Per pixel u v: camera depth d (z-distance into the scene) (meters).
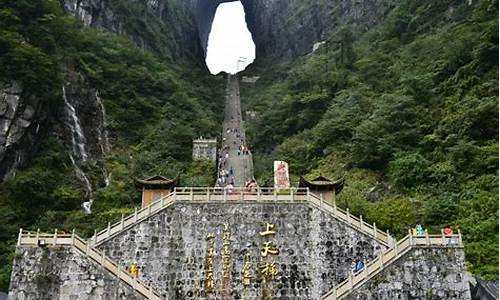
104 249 29.11
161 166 58.94
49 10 64.81
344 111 61.28
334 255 29.36
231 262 29.36
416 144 49.59
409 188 43.88
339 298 25.61
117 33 96.81
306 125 69.75
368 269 26.30
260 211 30.70
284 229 30.25
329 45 100.12
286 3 145.62
